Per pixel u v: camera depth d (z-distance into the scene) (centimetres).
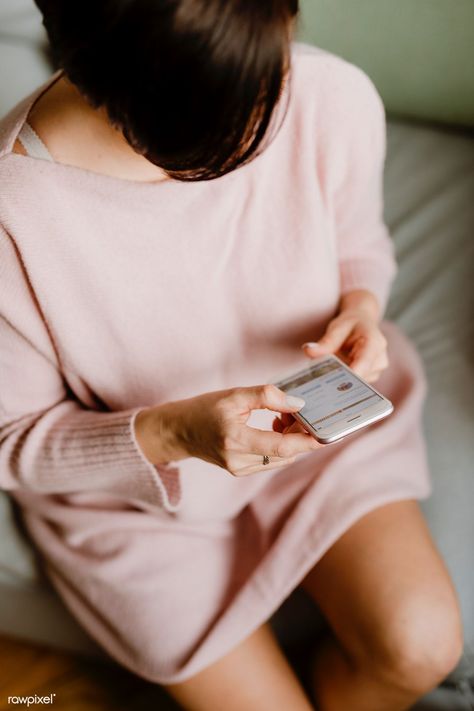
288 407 51
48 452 64
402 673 63
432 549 68
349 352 68
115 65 36
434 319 96
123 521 71
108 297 59
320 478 70
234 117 37
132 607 68
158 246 59
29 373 64
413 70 100
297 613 76
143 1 33
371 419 50
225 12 33
